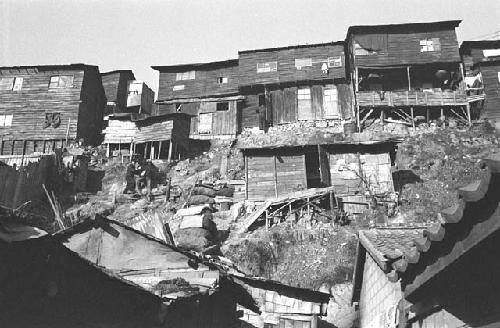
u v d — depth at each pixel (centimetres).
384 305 936
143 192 3384
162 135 3906
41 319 672
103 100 4531
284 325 1362
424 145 3469
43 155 3419
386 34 4066
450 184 2994
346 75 4169
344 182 3105
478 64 3919
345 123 3906
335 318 1838
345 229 2748
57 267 692
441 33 4041
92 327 725
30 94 4159
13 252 637
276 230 2783
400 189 3086
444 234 456
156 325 775
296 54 4259
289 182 3195
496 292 460
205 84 4462
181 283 974
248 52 4328
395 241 976
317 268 2305
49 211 3005
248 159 3284
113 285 752
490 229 398
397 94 3862
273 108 4194
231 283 1185
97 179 3488
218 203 3206
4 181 2862
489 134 3531
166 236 1453
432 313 643
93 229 1139
